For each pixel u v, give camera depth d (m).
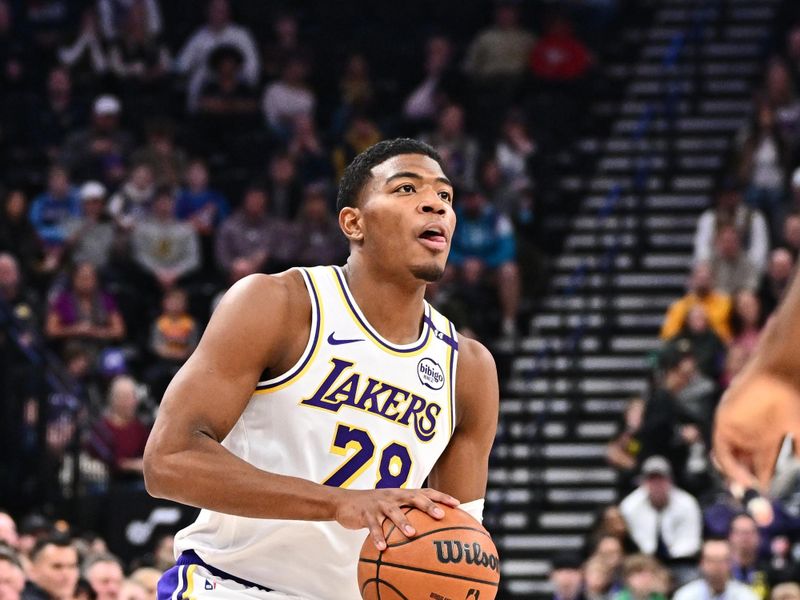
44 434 19.97
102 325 24.22
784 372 3.99
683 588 18.22
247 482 6.25
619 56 32.09
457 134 28.28
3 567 12.61
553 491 24.58
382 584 6.16
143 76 30.61
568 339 26.66
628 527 20.55
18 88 31.11
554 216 29.08
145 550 20.61
